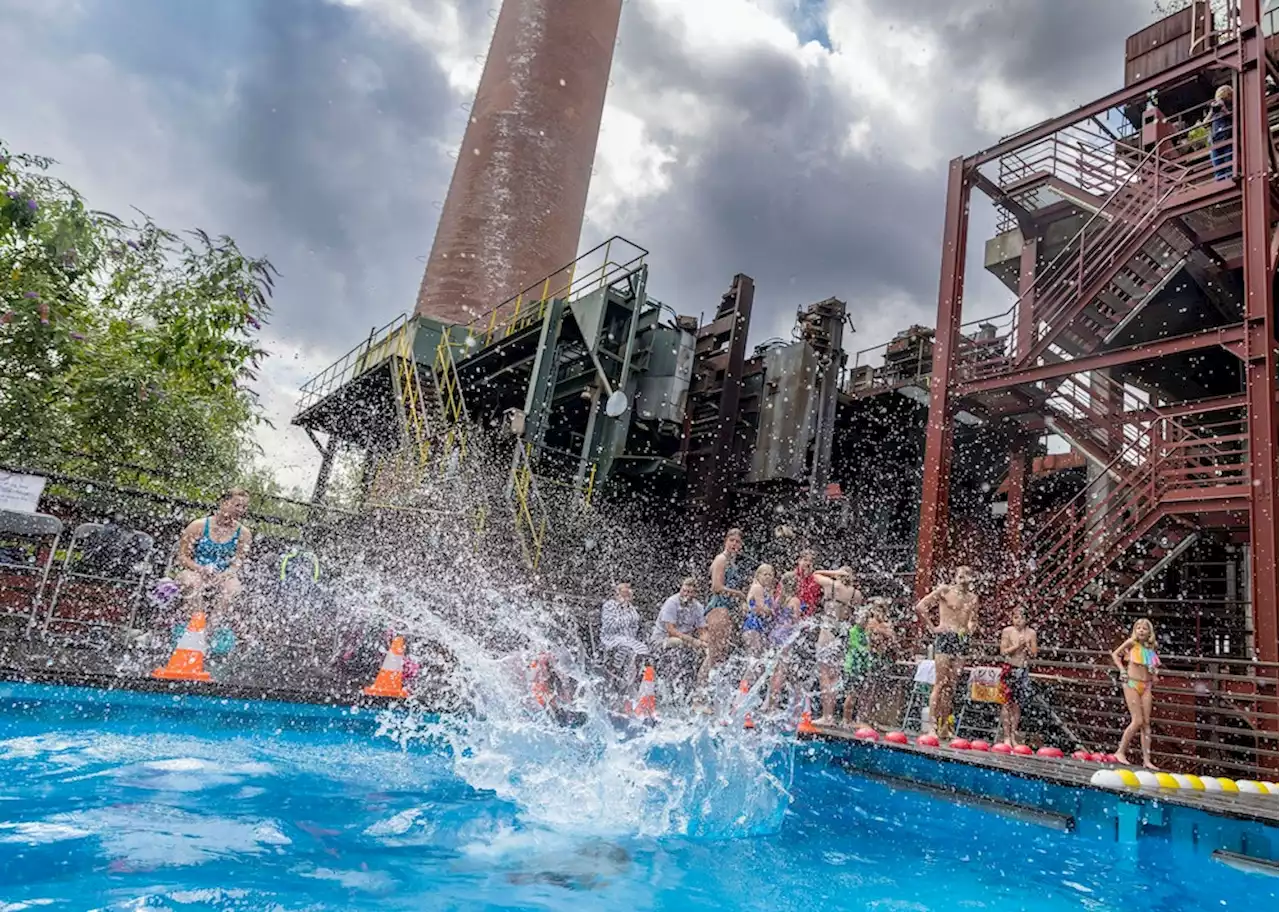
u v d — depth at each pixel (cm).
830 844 393
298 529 1205
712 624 745
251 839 278
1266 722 810
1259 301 886
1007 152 1240
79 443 971
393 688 608
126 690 470
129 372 875
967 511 1703
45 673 444
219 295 902
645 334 1723
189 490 1080
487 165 2380
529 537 1255
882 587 1557
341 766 429
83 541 712
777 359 1722
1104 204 1164
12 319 798
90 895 206
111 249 876
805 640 804
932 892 315
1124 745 686
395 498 1277
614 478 1661
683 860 324
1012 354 1291
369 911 218
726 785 443
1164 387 1434
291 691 525
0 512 632
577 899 255
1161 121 1148
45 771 346
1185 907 328
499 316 2228
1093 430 1188
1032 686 826
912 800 546
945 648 754
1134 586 1057
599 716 600
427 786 400
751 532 1681
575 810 382
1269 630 787
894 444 1806
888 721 929
